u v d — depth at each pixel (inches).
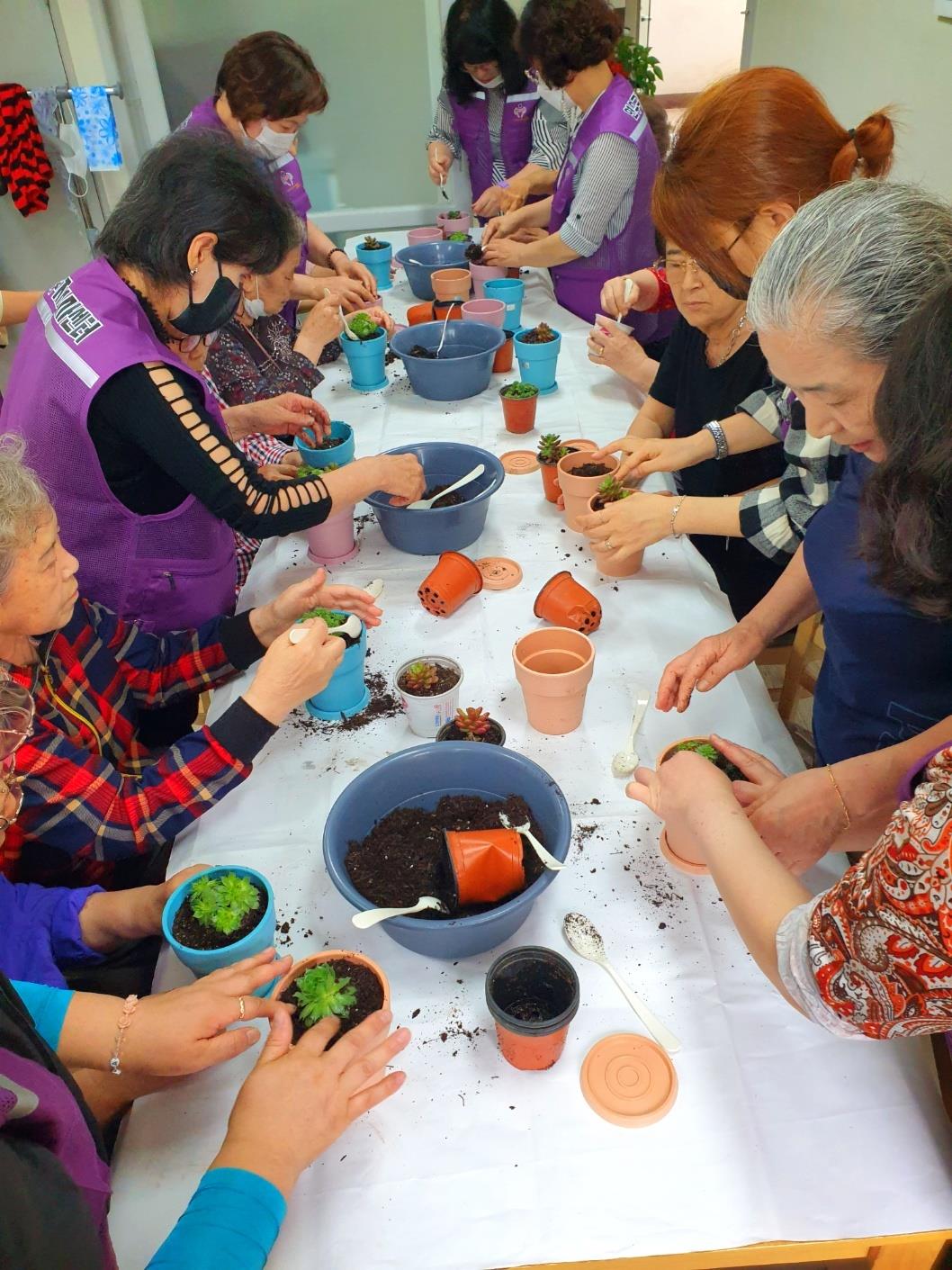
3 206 152.4
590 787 47.5
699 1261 31.2
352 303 99.3
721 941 39.8
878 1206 31.0
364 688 54.7
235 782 45.4
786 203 48.6
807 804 40.1
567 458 67.8
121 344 52.4
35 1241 23.1
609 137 98.7
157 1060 34.0
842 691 48.9
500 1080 35.4
